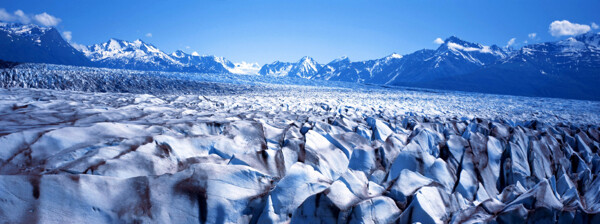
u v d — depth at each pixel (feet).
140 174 20.75
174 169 22.67
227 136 28.78
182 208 18.02
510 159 32.22
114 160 20.75
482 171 30.40
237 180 20.02
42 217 15.48
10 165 19.30
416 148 28.76
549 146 37.65
